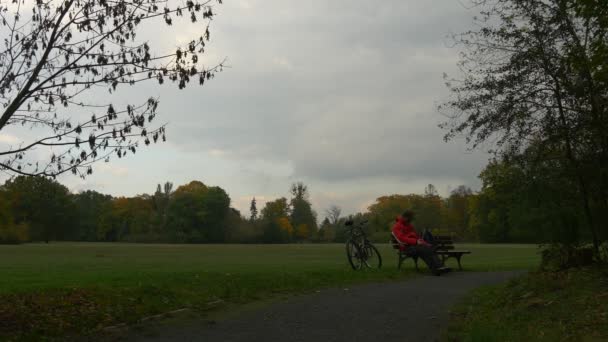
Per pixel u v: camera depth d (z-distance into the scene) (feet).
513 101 38.91
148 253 161.38
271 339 26.81
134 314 31.42
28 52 28.78
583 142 37.32
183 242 391.45
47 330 27.63
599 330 22.85
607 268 35.63
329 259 111.96
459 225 367.45
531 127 39.01
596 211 38.73
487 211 280.92
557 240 40.45
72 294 33.65
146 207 439.22
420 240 56.08
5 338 25.77
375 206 407.23
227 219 410.11
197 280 41.75
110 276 50.11
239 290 39.73
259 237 404.16
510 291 36.47
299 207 450.71
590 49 34.63
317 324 29.99
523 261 90.22
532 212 40.88
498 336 24.59
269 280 43.88
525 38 38.40
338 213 435.94
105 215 422.82
